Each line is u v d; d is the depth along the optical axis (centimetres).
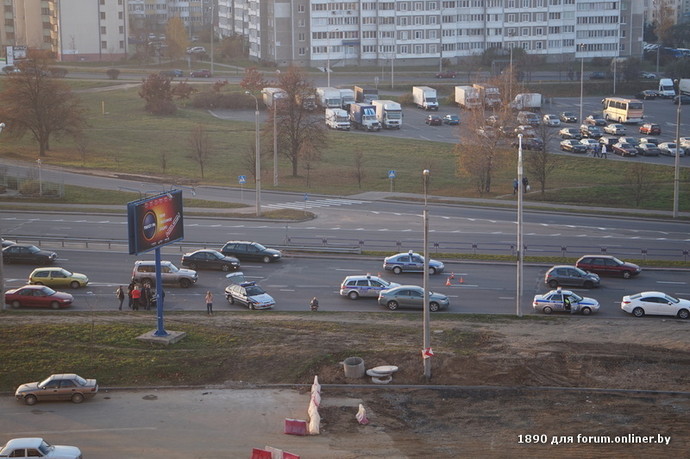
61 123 14712
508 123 14038
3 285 7212
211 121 18062
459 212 11212
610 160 14712
